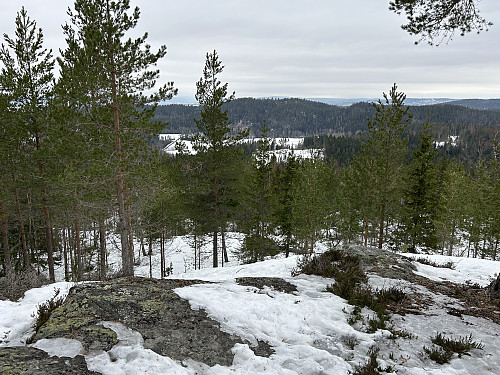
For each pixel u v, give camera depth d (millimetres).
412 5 7324
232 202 21500
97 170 9938
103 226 16344
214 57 18625
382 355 4691
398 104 17562
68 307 5242
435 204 21828
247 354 4395
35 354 3840
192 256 32000
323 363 4352
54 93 15141
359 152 20484
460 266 12031
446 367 4418
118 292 5973
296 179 25656
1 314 5984
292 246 27750
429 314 6387
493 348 5008
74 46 10047
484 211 26797
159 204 21891
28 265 17969
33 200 18234
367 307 6586
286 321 5637
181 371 3754
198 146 19516
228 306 5953
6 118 14492
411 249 21875
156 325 4957
